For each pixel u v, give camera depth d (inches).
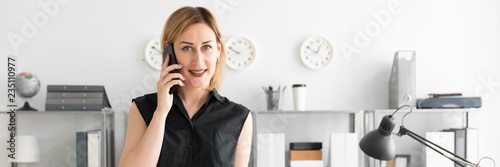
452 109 91.5
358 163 95.8
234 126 44.6
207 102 44.4
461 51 102.7
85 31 96.0
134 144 41.7
